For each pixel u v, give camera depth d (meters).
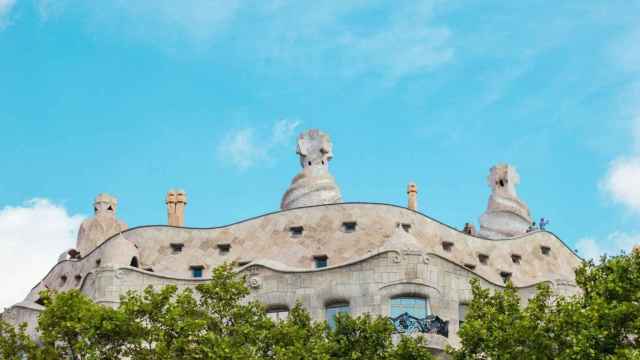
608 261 49.09
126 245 67.94
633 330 46.22
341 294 61.62
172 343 49.56
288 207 71.69
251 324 51.66
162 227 70.50
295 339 50.97
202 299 56.12
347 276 61.97
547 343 46.88
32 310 67.88
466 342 48.22
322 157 73.06
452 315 61.81
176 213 75.25
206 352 48.84
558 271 73.00
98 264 69.25
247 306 52.22
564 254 74.44
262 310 52.75
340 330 51.91
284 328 51.09
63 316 49.59
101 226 75.25
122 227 76.38
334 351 51.09
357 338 51.44
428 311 61.09
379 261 61.78
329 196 71.00
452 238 70.06
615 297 47.62
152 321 50.44
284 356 48.88
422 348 50.75
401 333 54.88
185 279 64.81
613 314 45.88
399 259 61.69
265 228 69.25
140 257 69.50
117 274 64.75
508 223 75.06
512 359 47.06
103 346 49.53
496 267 70.88
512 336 47.16
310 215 68.75
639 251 48.94
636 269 48.19
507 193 76.75
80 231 76.06
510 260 71.69
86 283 66.50
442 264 62.81
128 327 49.38
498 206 75.88
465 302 62.75
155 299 50.66
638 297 47.19
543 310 48.72
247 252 68.62
